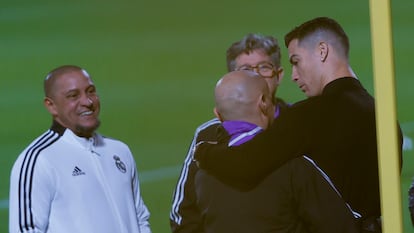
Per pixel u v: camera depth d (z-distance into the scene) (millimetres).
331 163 11508
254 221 10961
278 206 10883
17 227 12211
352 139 11477
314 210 10703
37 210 12266
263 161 10867
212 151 11211
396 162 6566
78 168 12789
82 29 30984
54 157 12641
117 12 30516
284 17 29156
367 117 11516
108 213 12914
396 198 6609
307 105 11328
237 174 10953
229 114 11336
